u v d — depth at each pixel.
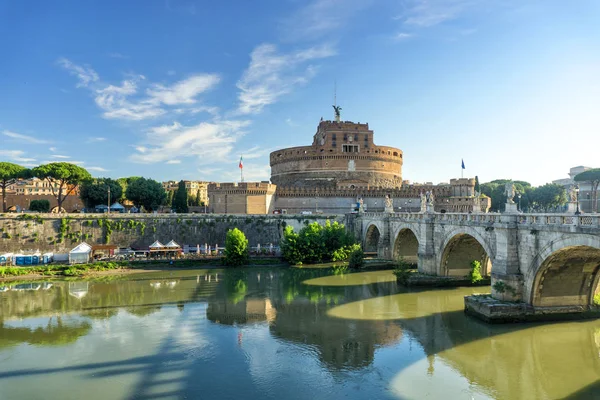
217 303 49.72
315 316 43.84
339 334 38.09
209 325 41.03
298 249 80.38
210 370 30.72
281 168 138.38
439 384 28.38
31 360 32.53
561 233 33.53
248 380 29.16
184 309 47.09
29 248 81.62
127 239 88.00
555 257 35.53
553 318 39.09
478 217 46.34
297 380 29.11
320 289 57.38
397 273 60.44
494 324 38.69
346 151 129.62
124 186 145.25
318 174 128.50
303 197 114.50
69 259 75.31
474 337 36.47
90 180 109.38
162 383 28.70
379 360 32.28
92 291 56.91
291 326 40.53
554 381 28.67
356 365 31.42
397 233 72.69
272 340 36.72
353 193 115.88
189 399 26.56
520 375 29.56
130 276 68.69
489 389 27.62
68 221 85.00
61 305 49.19
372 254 88.19
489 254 43.56
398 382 28.72
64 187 133.88
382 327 39.88
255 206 107.00
